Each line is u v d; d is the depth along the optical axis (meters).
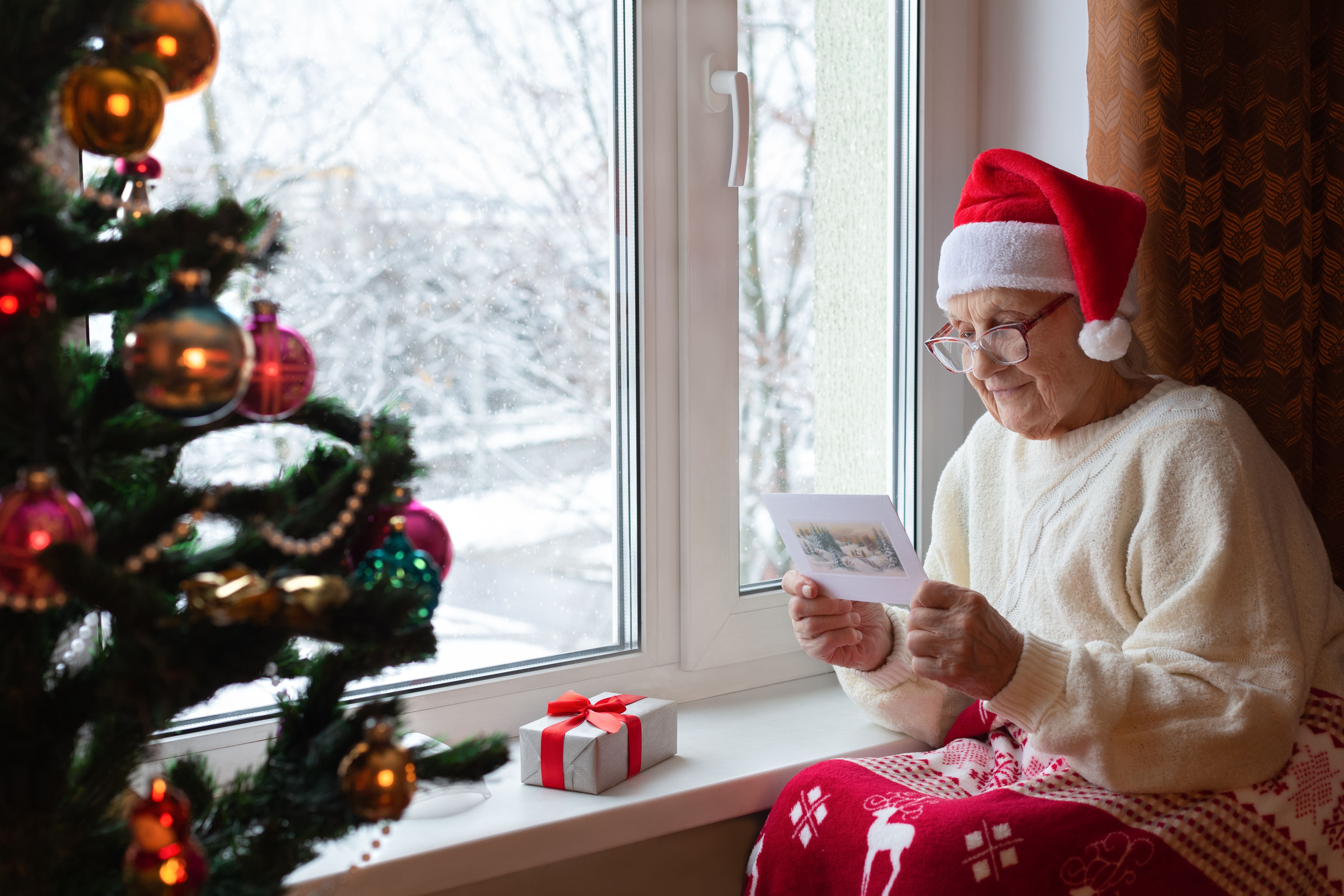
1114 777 0.99
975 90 1.62
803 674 1.53
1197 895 0.97
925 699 1.28
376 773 0.66
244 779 0.76
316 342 1.12
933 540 1.41
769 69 1.43
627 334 1.34
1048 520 1.19
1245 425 1.11
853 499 1.09
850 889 1.06
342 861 0.95
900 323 1.59
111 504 0.68
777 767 1.21
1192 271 1.36
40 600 0.57
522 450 1.27
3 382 0.55
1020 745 1.22
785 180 1.45
